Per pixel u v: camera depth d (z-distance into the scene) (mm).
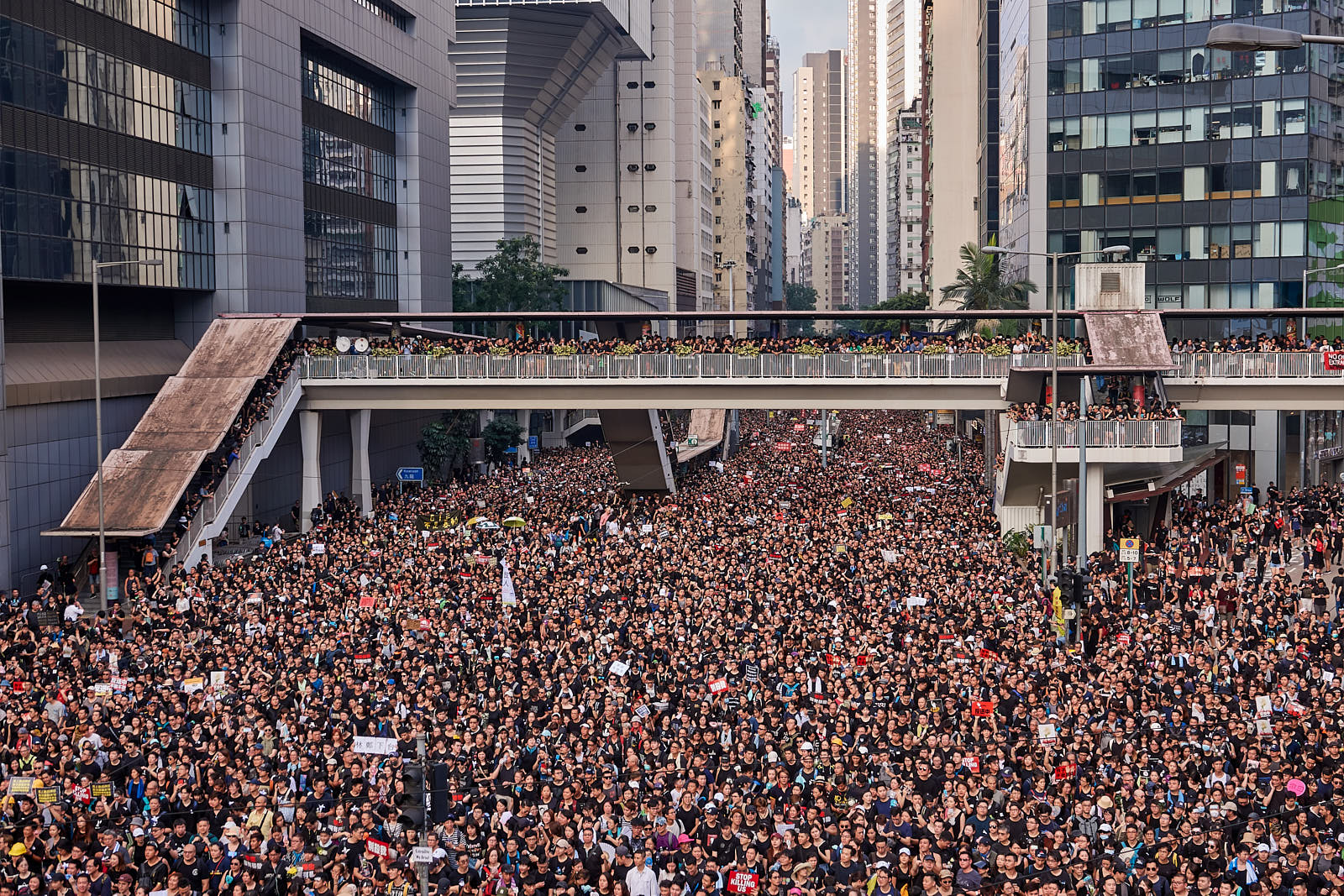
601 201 158250
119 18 55844
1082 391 48594
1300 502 55438
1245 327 76312
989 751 22766
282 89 67812
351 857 18953
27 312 53156
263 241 65875
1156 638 31031
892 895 17297
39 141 50469
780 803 20375
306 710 26203
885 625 32531
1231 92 75438
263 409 55531
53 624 39031
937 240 145250
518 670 28625
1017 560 47031
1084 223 80000
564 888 17828
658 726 25516
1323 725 24219
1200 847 18766
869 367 55781
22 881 18531
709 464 77562
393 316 58625
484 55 118000
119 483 48594
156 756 22938
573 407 58750
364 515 65125
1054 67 80000
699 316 56656
